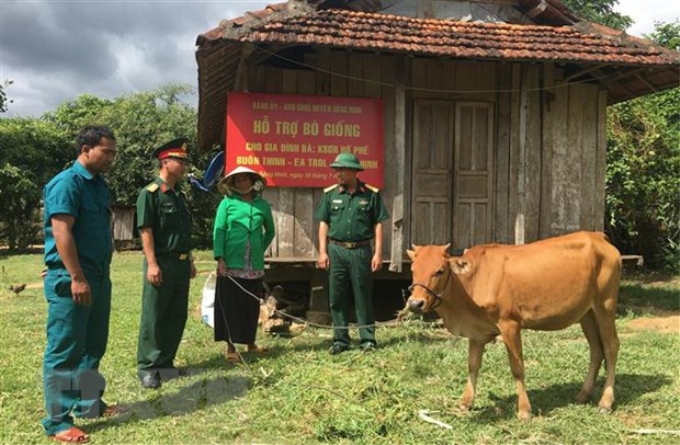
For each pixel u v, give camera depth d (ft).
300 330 25.50
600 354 16.81
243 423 15.19
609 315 16.26
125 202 73.56
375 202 21.83
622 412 15.83
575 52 26.37
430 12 29.58
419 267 14.19
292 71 26.40
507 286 14.89
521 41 26.91
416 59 27.84
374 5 28.76
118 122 74.69
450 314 15.08
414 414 15.40
